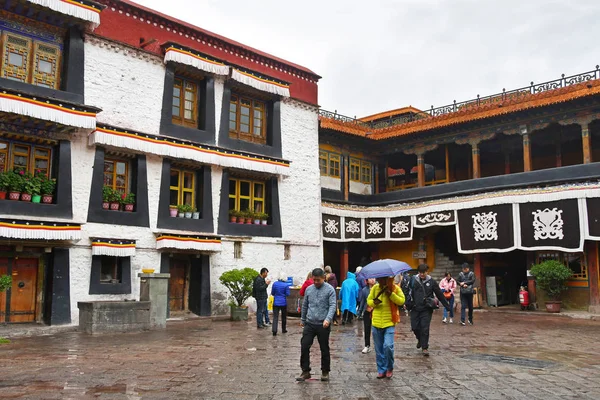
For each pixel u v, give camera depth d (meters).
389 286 8.02
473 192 23.27
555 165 26.39
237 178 21.56
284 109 23.25
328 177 26.47
